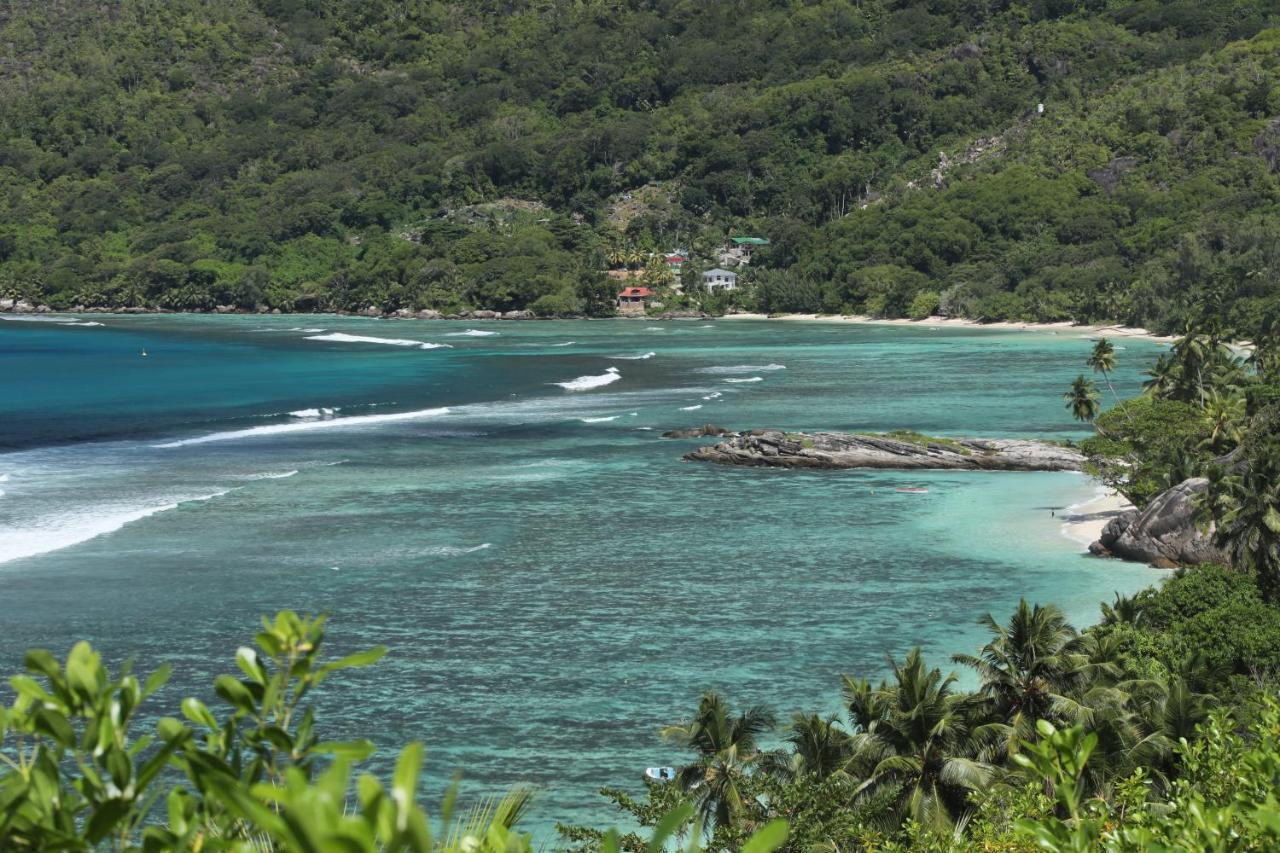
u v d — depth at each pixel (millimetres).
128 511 119062
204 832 8000
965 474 144250
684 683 71688
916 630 82125
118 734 8219
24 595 88688
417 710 67500
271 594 89625
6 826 7445
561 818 54875
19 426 187750
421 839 6191
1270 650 69938
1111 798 43469
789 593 90875
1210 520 92250
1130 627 73688
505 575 95500
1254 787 17547
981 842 33625
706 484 136625
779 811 45406
